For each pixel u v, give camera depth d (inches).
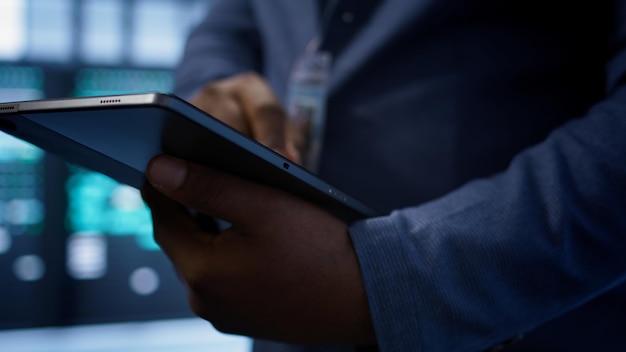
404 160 24.7
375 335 15.6
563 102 23.2
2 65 104.4
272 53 32.0
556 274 15.6
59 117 13.3
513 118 23.4
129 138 13.7
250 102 23.3
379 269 15.1
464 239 15.7
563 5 22.6
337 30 26.4
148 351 98.1
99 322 104.7
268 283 15.3
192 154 13.5
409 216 16.8
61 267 102.8
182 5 114.0
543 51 23.0
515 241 15.5
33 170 101.3
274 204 14.7
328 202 16.2
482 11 23.1
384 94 25.3
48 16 106.5
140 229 106.3
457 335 15.5
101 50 109.1
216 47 34.6
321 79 26.5
